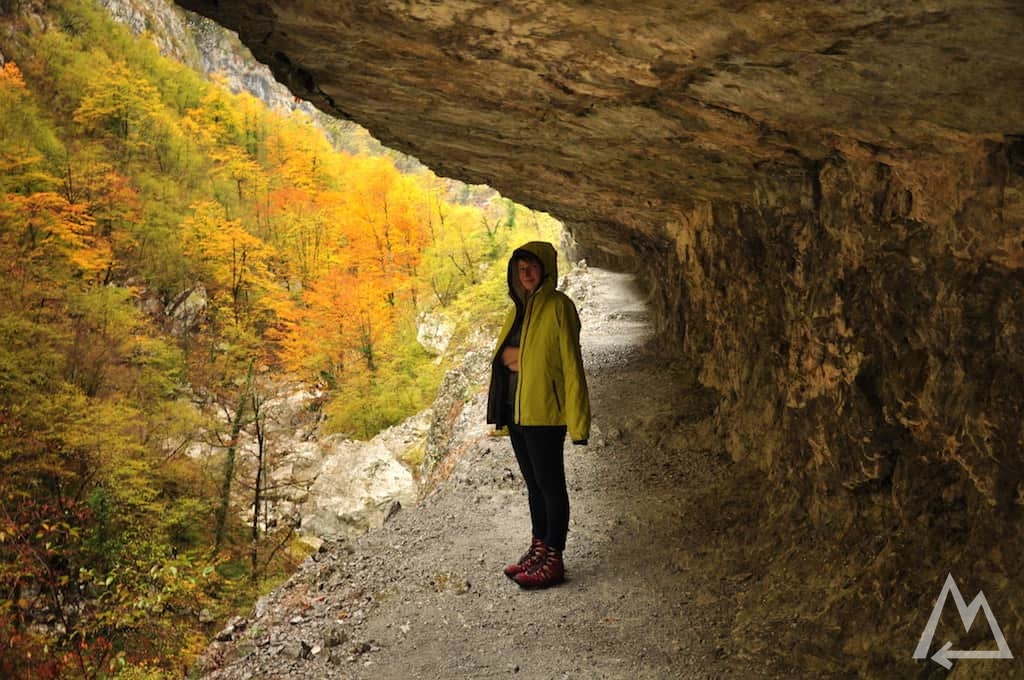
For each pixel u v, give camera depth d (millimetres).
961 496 3545
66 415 19562
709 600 4539
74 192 39406
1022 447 3086
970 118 2924
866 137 3643
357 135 106500
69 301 27938
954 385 3480
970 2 2072
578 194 8617
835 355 4480
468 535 5922
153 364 29859
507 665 4086
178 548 19203
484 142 6168
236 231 39906
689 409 8203
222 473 23812
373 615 4750
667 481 6629
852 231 4305
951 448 3516
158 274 39344
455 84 4492
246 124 63312
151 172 48062
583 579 5016
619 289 18906
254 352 34844
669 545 5398
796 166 4859
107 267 36250
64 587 12086
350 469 23078
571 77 3916
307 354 36188
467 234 43219
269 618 4949
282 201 52219
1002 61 2389
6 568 11789
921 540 3709
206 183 50344
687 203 8016
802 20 2516
